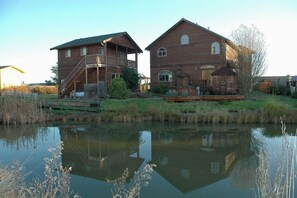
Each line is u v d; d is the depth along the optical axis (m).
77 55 27.92
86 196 5.98
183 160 9.14
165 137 13.06
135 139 12.72
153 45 29.73
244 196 6.02
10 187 3.56
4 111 17.66
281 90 25.23
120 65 27.52
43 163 8.53
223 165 8.52
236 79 23.91
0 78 46.53
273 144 11.11
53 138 13.17
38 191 3.52
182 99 20.84
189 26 27.89
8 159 9.20
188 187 6.62
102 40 25.28
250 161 8.91
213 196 6.05
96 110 20.20
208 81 26.88
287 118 15.95
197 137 12.94
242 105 18.89
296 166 6.16
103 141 12.36
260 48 24.73
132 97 24.45
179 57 28.41
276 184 3.25
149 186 6.70
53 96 30.09
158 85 28.52
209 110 17.88
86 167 8.40
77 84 27.27
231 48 25.97
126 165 8.63
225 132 14.05
